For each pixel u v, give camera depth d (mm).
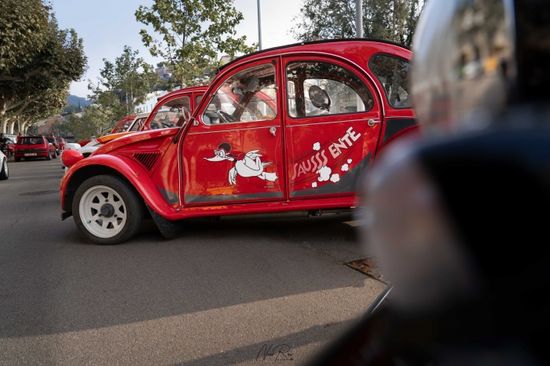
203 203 5277
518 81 421
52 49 29453
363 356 571
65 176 5605
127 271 4461
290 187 5059
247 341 2996
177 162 5293
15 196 11008
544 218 346
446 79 516
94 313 3496
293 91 5023
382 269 447
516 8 428
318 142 4965
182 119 5547
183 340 3037
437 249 382
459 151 367
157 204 5266
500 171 352
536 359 377
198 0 18672
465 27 485
